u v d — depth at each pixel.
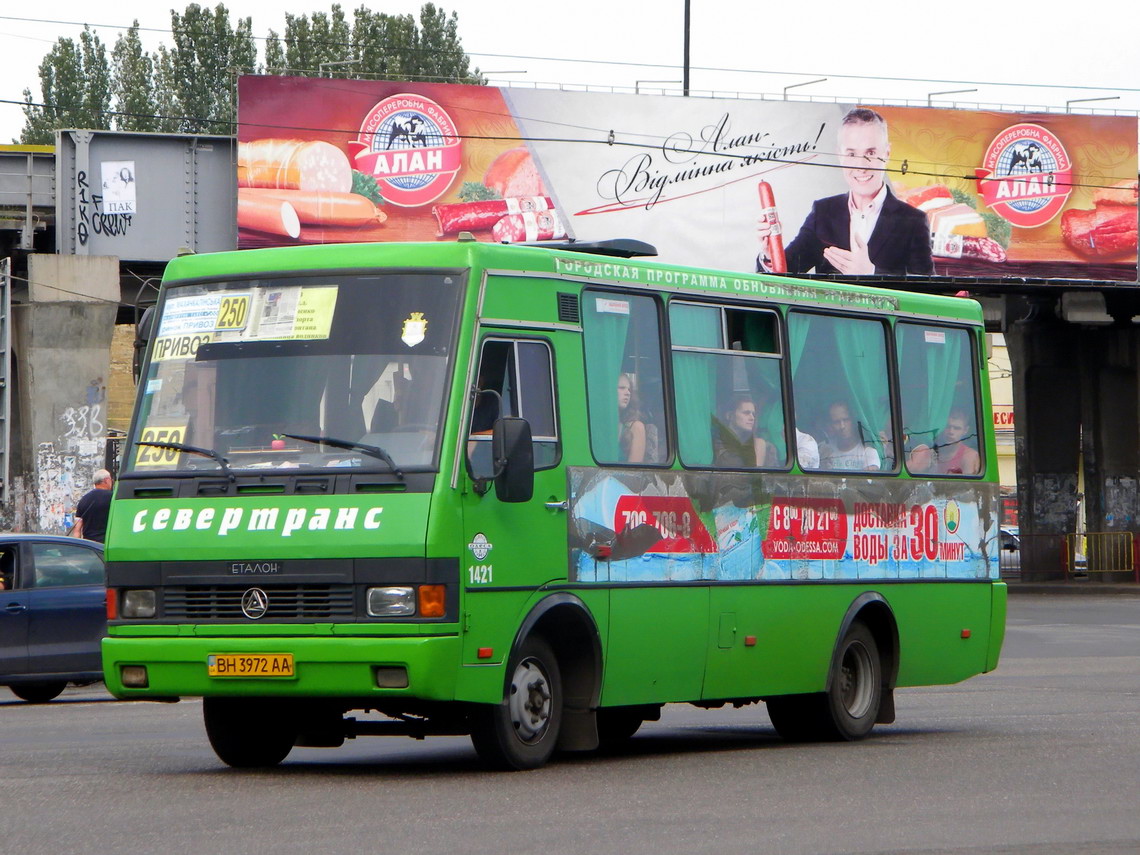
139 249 33.31
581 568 10.32
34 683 16.42
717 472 11.51
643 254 11.83
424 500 9.36
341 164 34.56
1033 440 42.38
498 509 9.73
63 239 32.81
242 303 10.18
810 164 37.19
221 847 7.24
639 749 11.74
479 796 8.91
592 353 10.66
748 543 11.73
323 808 8.44
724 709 15.66
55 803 8.63
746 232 36.84
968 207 38.09
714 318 11.74
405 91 35.00
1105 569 42.22
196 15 71.00
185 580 9.69
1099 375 42.75
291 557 9.47
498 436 9.55
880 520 12.98
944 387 13.89
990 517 14.22
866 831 7.80
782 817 8.22
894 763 10.67
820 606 12.31
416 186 35.03
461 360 9.65
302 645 9.34
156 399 10.20
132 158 33.28
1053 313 41.81
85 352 28.55
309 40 68.44
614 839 7.51
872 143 37.50
